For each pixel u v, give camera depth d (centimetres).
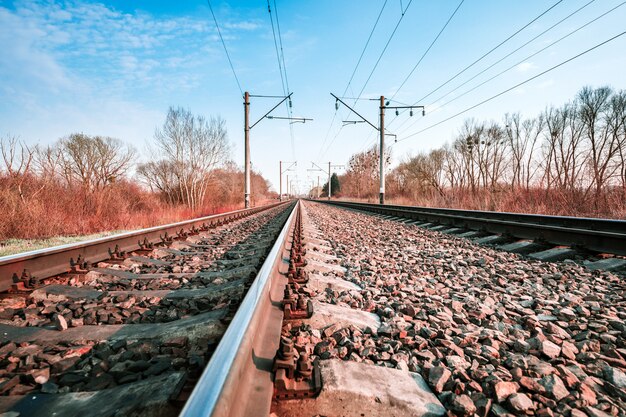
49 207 962
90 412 145
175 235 730
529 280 401
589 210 1159
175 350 204
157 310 283
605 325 257
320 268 417
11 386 169
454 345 219
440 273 436
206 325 227
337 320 246
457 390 169
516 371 186
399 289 357
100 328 243
